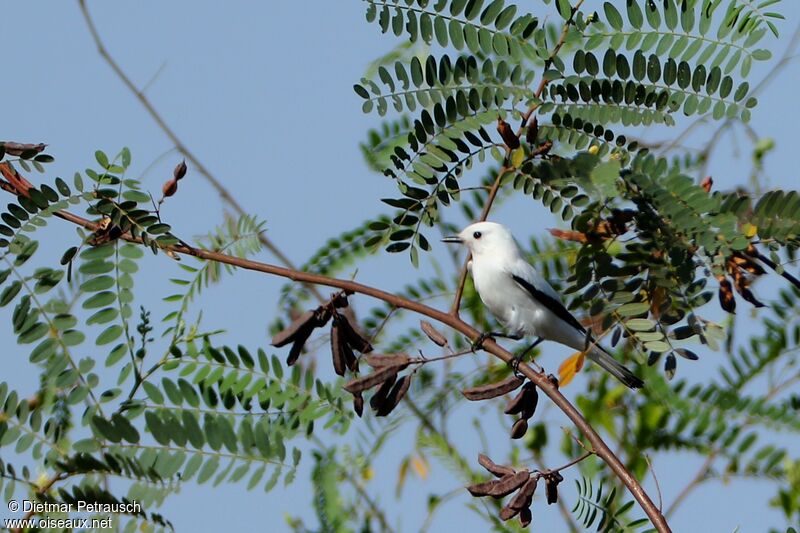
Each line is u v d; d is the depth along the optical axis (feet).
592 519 28.07
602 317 28.89
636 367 35.14
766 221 28.07
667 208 27.17
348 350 29.55
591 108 28.22
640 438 34.14
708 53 27.89
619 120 28.17
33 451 26.96
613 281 28.94
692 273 28.30
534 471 26.91
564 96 28.22
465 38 28.07
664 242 28.27
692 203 27.04
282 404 28.91
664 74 27.99
